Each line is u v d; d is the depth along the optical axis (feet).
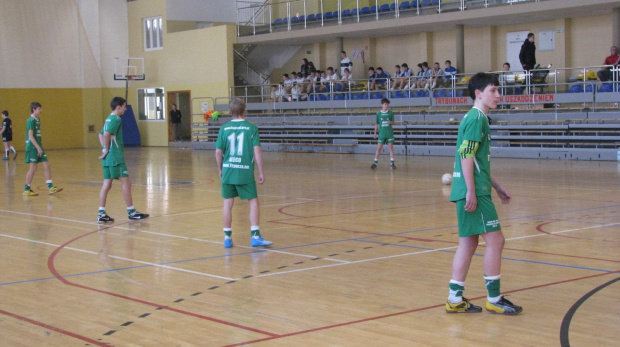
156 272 21.48
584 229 27.76
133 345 14.32
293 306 17.16
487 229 15.72
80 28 105.91
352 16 88.28
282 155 81.05
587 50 74.38
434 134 75.82
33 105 43.65
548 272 20.27
